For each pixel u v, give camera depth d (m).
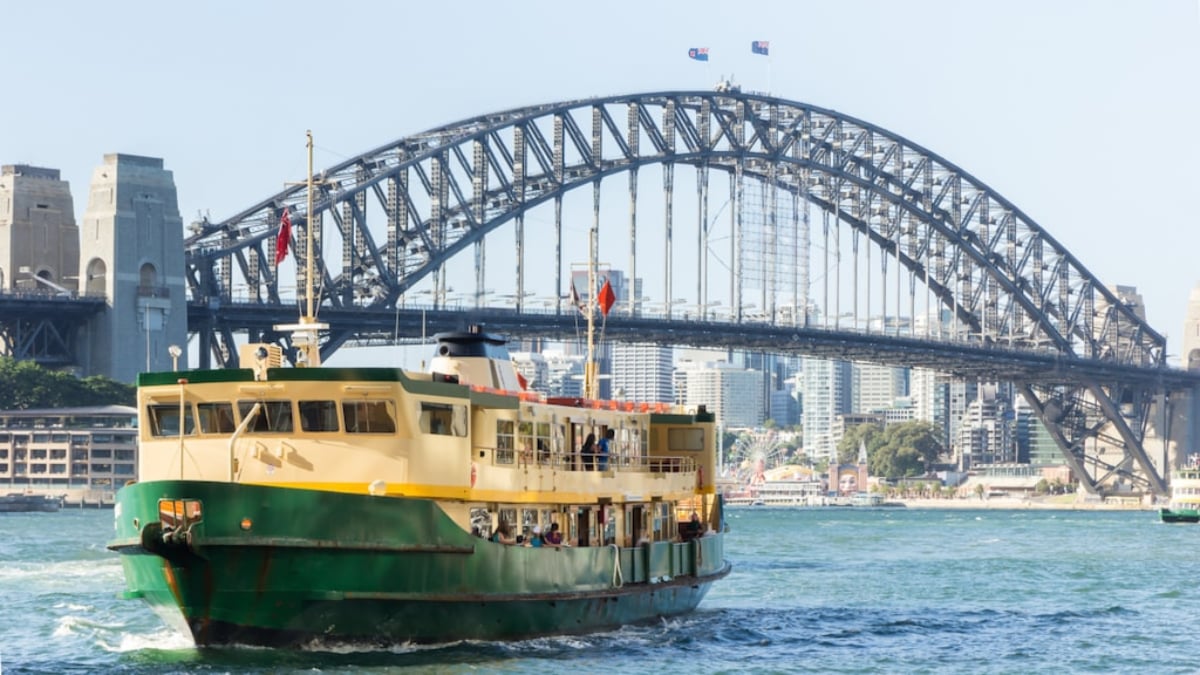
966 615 118.94
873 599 131.50
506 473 85.00
